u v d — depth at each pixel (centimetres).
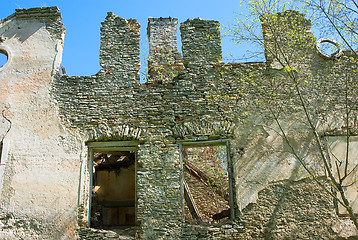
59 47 983
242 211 814
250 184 834
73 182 839
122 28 995
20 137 880
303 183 837
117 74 945
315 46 962
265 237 795
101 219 1124
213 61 955
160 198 821
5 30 996
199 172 1270
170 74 995
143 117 895
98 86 932
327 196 828
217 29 990
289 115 895
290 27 980
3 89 929
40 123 895
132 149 889
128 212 1156
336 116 897
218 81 930
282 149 864
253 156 857
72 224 805
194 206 1124
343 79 934
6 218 810
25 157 860
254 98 910
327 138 878
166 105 905
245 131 879
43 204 821
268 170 845
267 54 955
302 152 863
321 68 944
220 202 1246
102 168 1187
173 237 792
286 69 818
